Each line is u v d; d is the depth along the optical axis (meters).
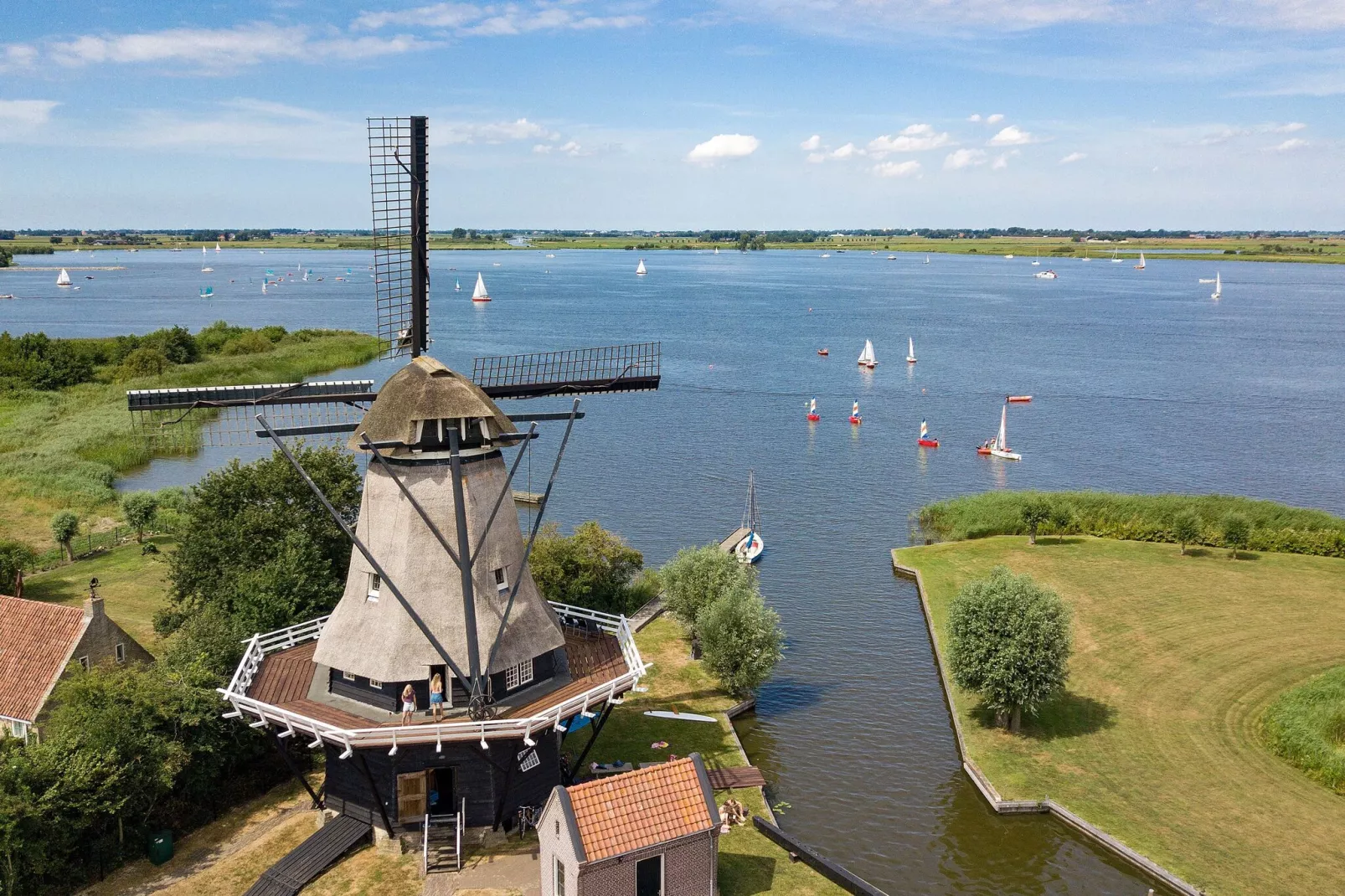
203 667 39.12
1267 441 109.44
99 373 131.50
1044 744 45.16
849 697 51.28
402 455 35.28
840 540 76.31
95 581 41.00
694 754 32.28
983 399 134.50
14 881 31.28
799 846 36.00
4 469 85.69
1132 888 36.03
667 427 116.31
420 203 37.03
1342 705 45.25
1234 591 63.09
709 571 53.53
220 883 33.19
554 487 89.94
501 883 32.53
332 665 35.59
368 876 33.06
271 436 35.88
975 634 45.78
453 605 34.91
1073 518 75.69
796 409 127.12
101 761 33.22
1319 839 37.56
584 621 43.88
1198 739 45.09
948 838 39.16
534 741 34.34
